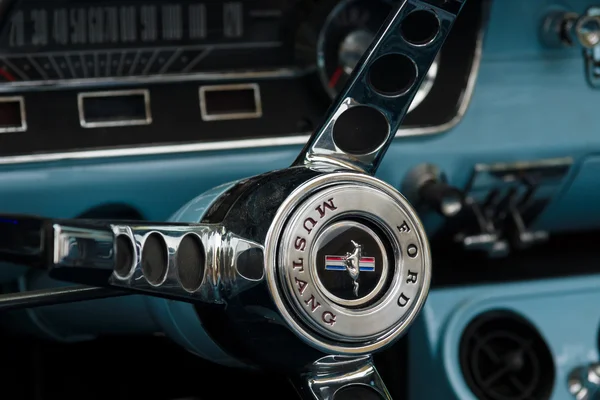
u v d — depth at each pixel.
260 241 0.63
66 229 0.58
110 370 1.20
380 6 0.96
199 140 0.94
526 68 1.01
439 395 0.97
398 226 0.65
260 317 0.64
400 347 0.98
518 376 0.97
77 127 0.92
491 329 0.98
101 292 0.67
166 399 1.20
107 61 0.92
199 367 1.19
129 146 0.92
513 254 1.13
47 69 0.91
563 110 1.02
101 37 0.92
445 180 1.01
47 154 0.91
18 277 0.97
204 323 0.68
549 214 1.09
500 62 1.01
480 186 1.02
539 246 1.16
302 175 0.65
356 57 0.96
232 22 0.95
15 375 1.18
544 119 1.02
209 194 0.69
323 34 0.95
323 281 0.64
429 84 0.99
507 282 0.99
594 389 0.96
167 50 0.94
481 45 0.99
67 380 1.19
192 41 0.94
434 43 0.70
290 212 0.64
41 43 0.91
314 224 0.64
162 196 0.94
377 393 0.68
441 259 1.10
